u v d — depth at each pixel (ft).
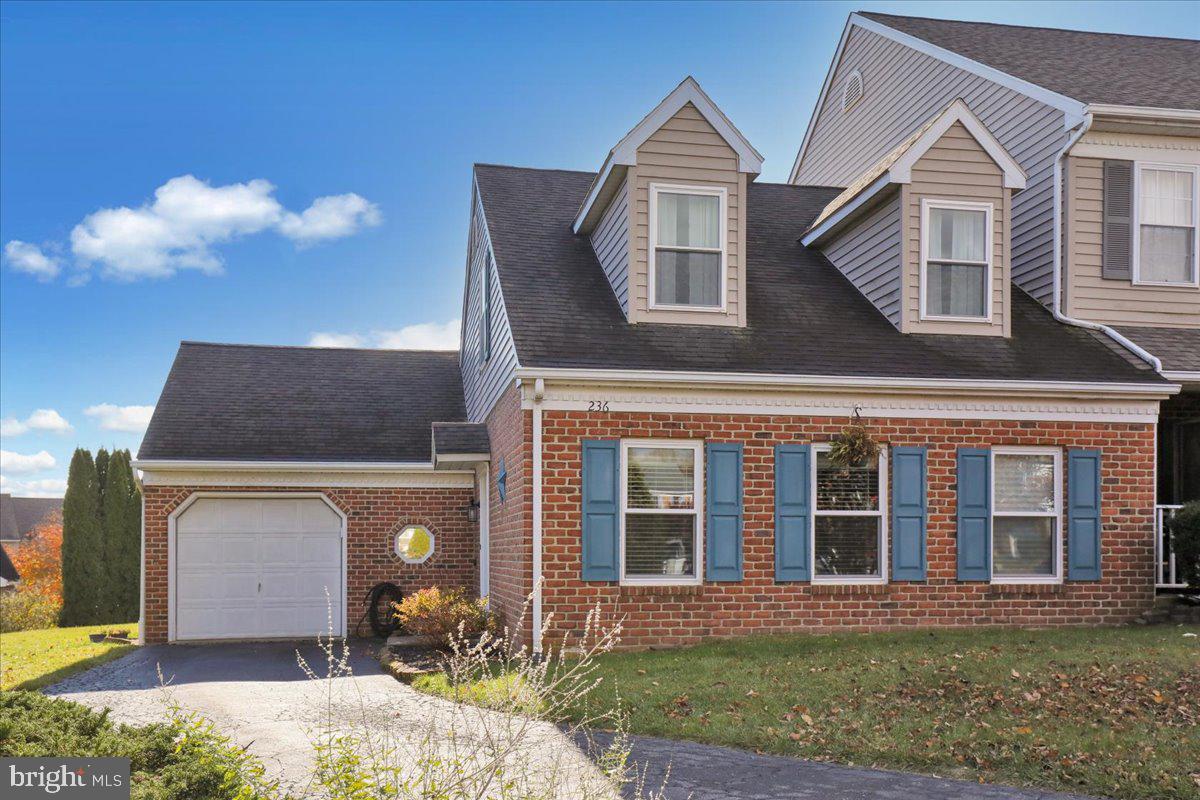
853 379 38.88
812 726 25.72
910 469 39.91
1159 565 41.47
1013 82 50.16
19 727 17.81
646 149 42.16
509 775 20.66
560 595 37.22
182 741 18.49
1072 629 39.91
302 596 54.70
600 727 26.43
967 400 40.52
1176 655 31.27
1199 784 20.61
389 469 54.85
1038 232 48.55
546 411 37.60
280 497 54.80
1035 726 24.77
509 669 33.60
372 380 63.87
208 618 53.78
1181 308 47.32
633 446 38.52
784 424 39.29
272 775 22.17
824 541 39.70
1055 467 41.27
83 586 82.48
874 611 39.42
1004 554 40.86
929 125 43.80
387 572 55.36
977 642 35.78
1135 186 47.14
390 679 37.19
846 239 49.11
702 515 38.63
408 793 16.88
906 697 27.86
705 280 42.70
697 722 26.40
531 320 40.68
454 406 61.77
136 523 85.15
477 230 56.54
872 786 21.50
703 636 38.17
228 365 62.90
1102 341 44.57
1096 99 46.37
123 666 43.91
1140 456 41.57
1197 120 46.11
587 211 46.62
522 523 37.50
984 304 44.24
